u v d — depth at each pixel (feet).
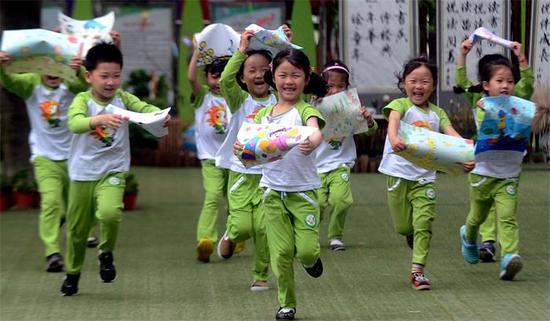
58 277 58.18
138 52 121.90
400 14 65.92
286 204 45.57
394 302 49.98
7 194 84.84
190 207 86.38
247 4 115.75
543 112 58.70
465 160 48.93
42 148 60.44
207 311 48.73
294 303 46.42
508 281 54.65
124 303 50.80
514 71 54.03
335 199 64.69
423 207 53.21
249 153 43.16
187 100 118.93
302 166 45.34
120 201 50.34
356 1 66.33
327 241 69.10
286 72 45.27
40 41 53.21
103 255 51.24
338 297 51.42
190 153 118.42
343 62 66.74
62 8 124.88
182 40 117.50
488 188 55.01
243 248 64.80
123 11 121.19
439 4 61.72
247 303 50.44
